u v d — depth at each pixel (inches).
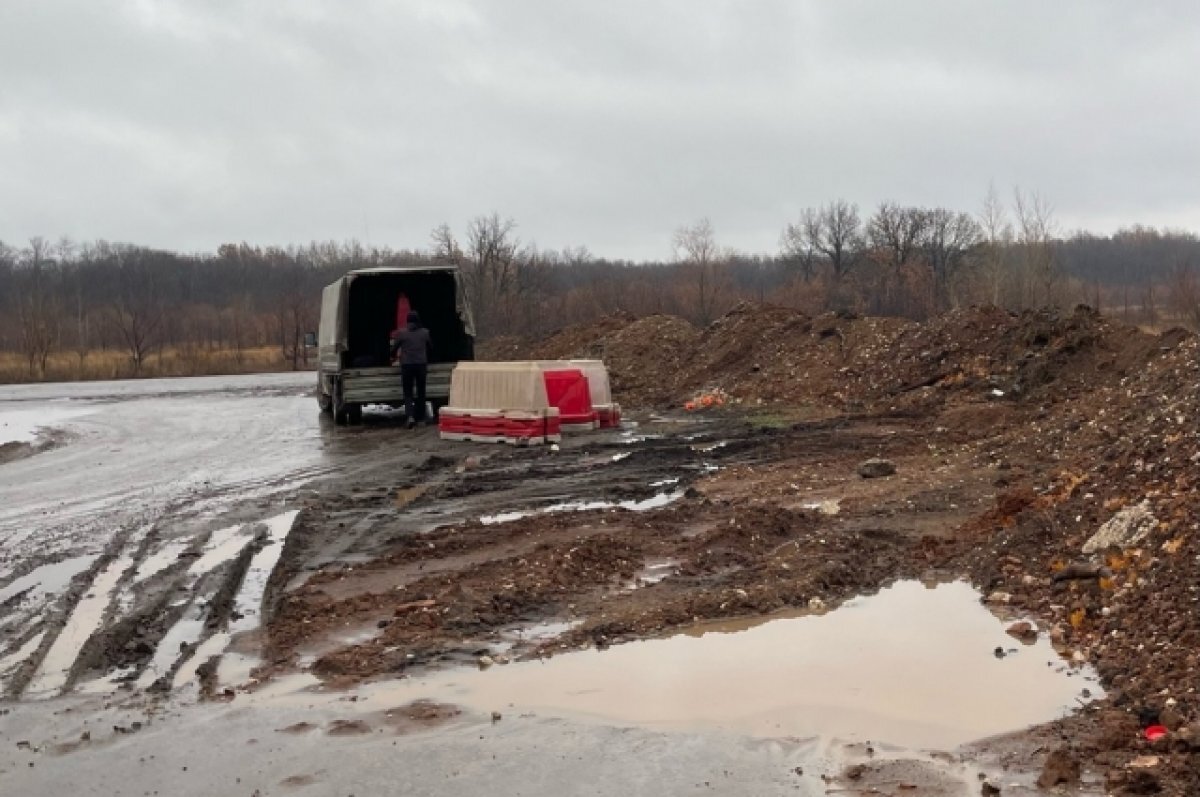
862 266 2728.8
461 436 756.6
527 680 267.0
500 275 2332.7
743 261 3801.7
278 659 289.1
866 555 372.5
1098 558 318.0
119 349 2950.3
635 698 253.6
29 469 725.9
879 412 792.9
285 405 1245.7
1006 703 242.8
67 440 933.2
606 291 2461.9
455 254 2279.8
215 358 2657.5
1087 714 232.4
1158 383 513.3
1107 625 277.0
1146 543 305.4
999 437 589.6
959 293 2169.0
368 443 780.0
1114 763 205.6
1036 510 380.8
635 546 392.5
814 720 238.1
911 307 2308.1
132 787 213.8
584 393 766.5
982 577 339.9
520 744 228.4
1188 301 1647.4
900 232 2684.5
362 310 999.6
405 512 490.6
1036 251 1681.8
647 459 622.8
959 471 518.3
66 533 475.2
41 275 3850.9
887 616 311.4
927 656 276.1
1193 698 224.2
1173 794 190.1
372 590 353.1
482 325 2167.8
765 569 353.4
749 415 845.8
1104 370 724.7
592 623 307.4
